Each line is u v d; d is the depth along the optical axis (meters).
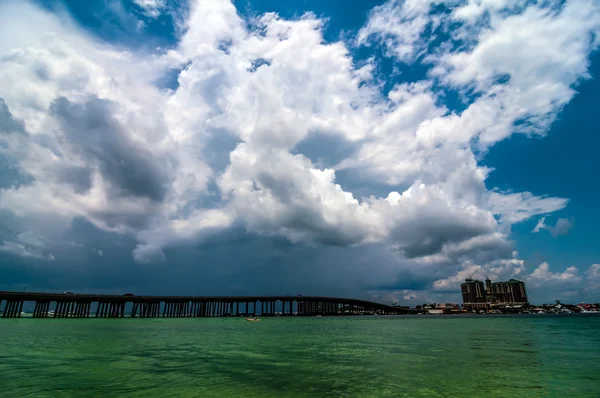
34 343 48.12
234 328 92.69
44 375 26.12
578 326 99.50
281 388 22.05
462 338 58.56
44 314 152.12
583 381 23.56
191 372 27.36
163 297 192.50
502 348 42.97
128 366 30.08
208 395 20.44
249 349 43.00
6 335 61.22
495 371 27.20
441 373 26.48
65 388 22.12
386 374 26.25
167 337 60.50
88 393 20.94
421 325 110.38
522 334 67.31
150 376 25.83
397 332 75.06
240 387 22.34
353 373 26.70
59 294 150.62
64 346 44.94
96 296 164.75
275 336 64.38
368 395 20.34
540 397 19.69
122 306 181.50
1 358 34.50
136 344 48.34
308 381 23.97
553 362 31.58
